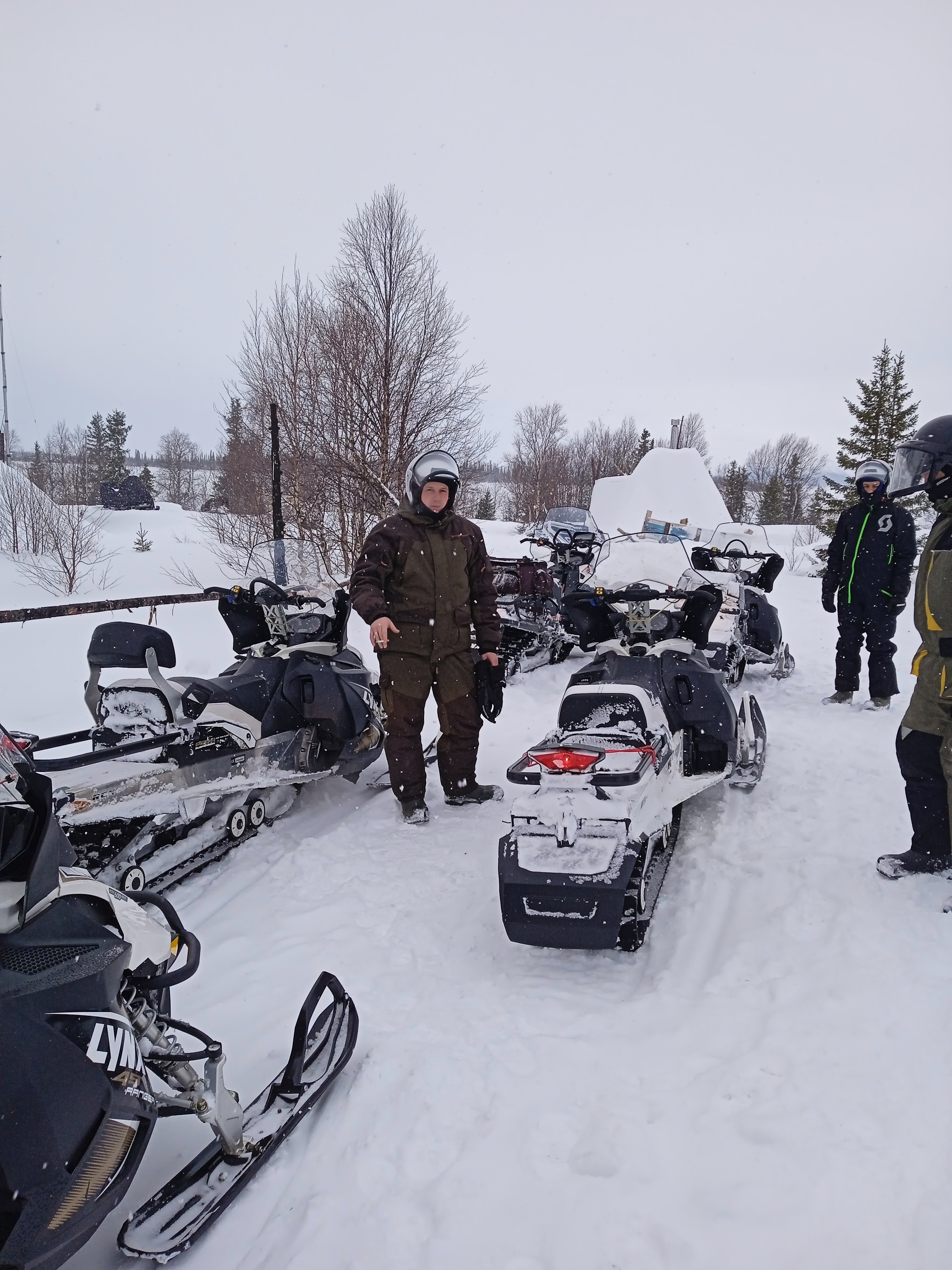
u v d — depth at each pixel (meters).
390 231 13.02
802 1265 1.74
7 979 1.61
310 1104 2.30
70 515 14.32
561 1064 2.46
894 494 3.40
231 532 14.44
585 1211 1.92
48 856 1.77
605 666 3.97
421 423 13.05
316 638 4.64
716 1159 2.03
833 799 4.34
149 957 2.00
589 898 2.82
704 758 4.19
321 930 3.34
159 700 3.62
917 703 3.34
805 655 8.62
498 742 5.91
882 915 3.08
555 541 9.24
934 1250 1.74
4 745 1.80
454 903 3.53
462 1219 1.94
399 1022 2.72
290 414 13.14
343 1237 1.94
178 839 3.86
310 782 4.76
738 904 3.35
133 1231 1.93
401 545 4.35
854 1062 2.32
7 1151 1.51
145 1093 1.80
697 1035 2.54
